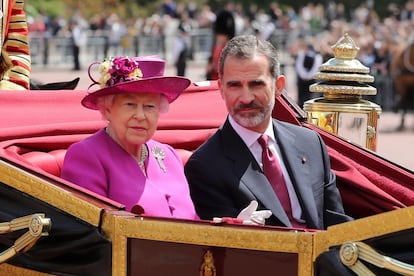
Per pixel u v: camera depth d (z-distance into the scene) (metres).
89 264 9.08
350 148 12.34
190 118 12.50
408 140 39.59
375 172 12.12
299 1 104.12
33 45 72.69
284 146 11.15
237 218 9.77
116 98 10.23
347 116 14.30
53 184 9.36
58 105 11.78
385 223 7.91
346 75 14.34
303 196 10.91
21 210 9.44
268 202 10.59
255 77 10.62
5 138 10.70
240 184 10.65
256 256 8.51
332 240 8.20
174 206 10.44
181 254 8.75
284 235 8.39
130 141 10.24
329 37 54.69
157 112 10.35
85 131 11.28
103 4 98.25
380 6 99.56
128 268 8.93
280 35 77.75
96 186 10.02
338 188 11.96
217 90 13.21
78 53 69.75
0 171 9.59
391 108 50.66
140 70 10.30
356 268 7.95
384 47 51.09
